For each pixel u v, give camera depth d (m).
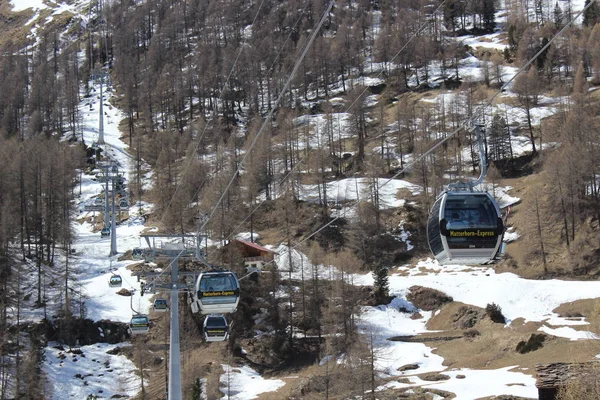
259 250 85.56
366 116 129.50
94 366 70.06
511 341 64.56
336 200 106.56
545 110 124.75
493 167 104.31
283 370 70.19
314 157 112.44
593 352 56.06
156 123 167.50
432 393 54.31
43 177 100.44
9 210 88.50
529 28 159.75
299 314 79.12
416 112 135.38
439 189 99.88
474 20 189.75
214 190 101.06
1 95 196.25
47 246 94.44
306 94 163.62
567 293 72.94
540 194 92.94
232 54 184.38
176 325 39.31
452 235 23.62
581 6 195.88
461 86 138.88
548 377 44.41
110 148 152.88
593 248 80.88
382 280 80.69
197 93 180.88
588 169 87.81
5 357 69.38
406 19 184.12
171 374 38.50
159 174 120.62
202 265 83.75
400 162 116.75
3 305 72.38
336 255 91.81
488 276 83.44
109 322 76.56
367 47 184.75
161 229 105.50
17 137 170.62
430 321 75.75
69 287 84.56
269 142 116.81
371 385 54.47
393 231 96.88
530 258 84.62
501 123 113.31
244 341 75.38
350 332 69.12
